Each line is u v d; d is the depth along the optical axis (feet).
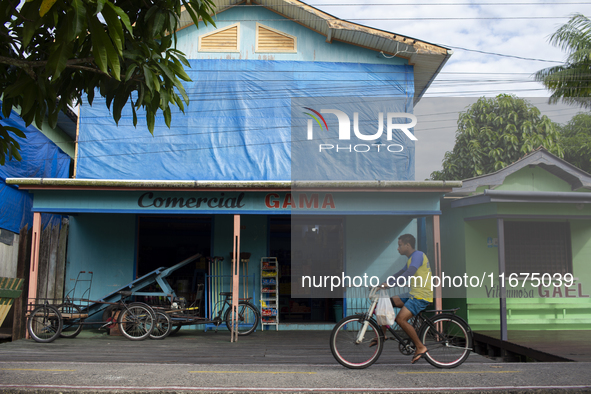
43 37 14.78
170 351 25.41
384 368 19.79
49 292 34.12
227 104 38.06
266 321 35.76
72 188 30.40
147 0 14.73
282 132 37.76
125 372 18.43
